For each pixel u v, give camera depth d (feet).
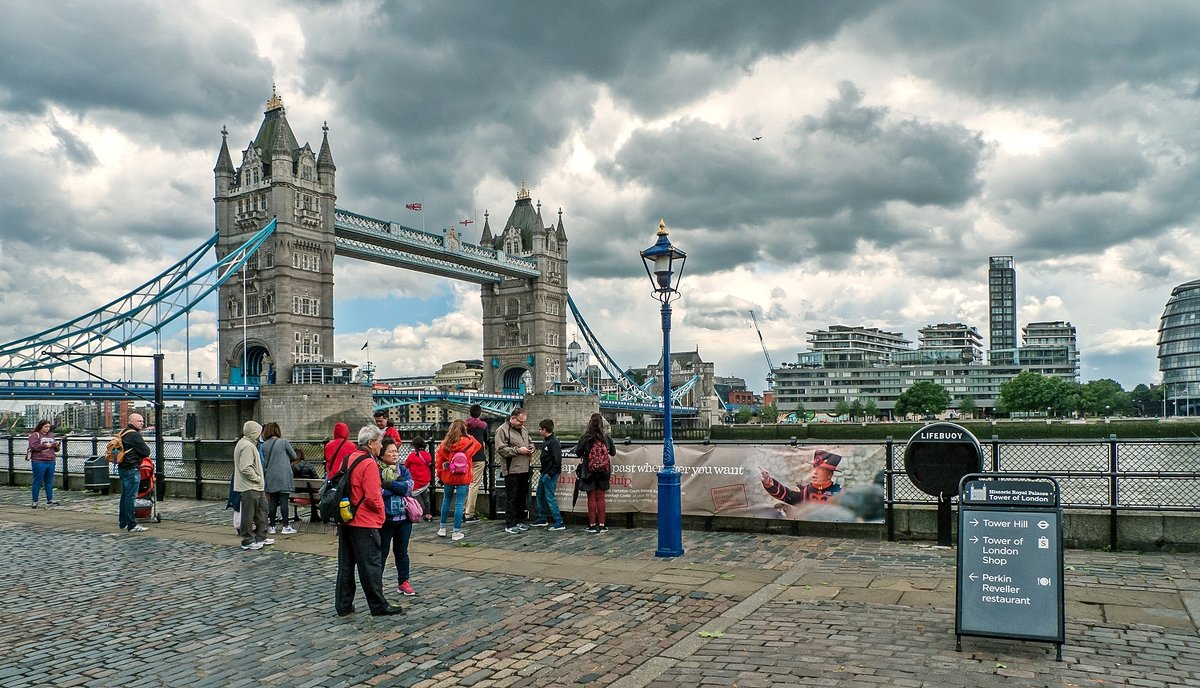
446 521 60.13
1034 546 30.53
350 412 414.82
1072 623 33.42
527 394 561.02
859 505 55.67
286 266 458.91
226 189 490.08
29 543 62.13
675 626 35.24
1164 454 71.10
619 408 624.18
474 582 44.73
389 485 41.24
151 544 60.29
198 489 88.12
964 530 31.48
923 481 50.80
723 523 60.13
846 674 28.25
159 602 42.34
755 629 34.06
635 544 55.21
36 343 376.07
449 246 572.92
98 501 88.74
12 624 38.81
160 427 91.56
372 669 31.09
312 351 469.57
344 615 38.63
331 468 60.80
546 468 62.23
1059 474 50.88
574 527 63.26
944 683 27.17
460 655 32.40
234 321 479.00
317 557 53.98
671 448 51.31
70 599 43.50
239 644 34.65
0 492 100.89
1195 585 39.52
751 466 59.06
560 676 29.68
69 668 32.22
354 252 513.04
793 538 55.98
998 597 30.58
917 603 37.17
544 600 40.37
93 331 394.52
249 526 58.03
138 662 32.71
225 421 433.07
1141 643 30.73
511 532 60.95
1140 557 47.39
